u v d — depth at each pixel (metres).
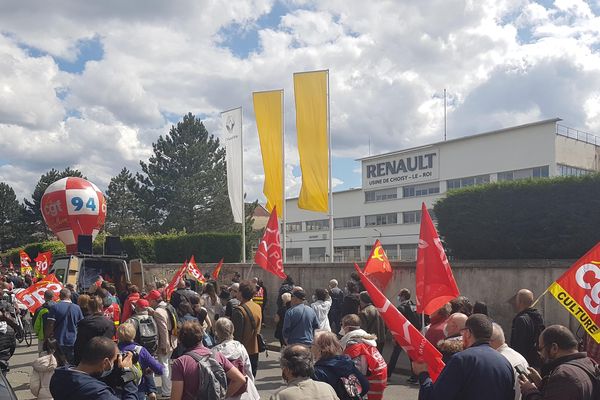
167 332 9.32
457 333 5.97
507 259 12.85
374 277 12.59
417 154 47.69
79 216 22.45
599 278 5.20
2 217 72.06
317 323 9.43
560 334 4.13
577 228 11.79
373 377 5.54
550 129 38.22
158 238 32.09
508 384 4.08
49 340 8.54
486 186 13.45
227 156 23.36
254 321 8.84
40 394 7.71
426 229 6.80
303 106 18.66
